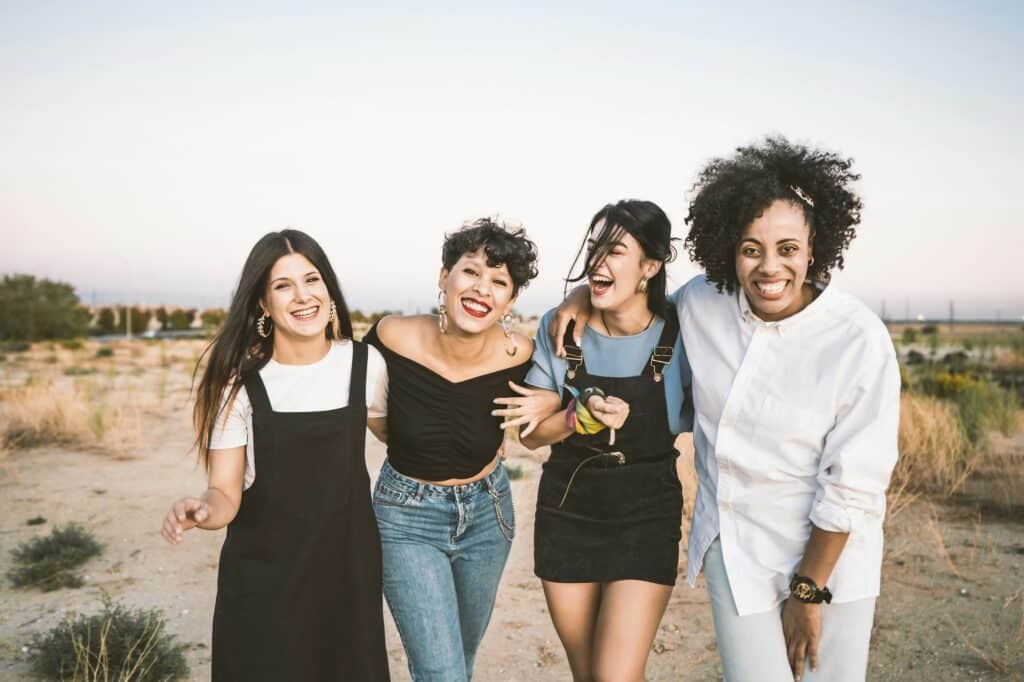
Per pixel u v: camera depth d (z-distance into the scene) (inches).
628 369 113.9
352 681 105.3
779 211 92.1
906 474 285.0
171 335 2266.2
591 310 116.3
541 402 113.4
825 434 93.6
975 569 195.9
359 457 107.3
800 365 94.3
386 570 113.0
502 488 121.0
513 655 160.4
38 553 205.5
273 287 103.6
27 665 151.0
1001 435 379.2
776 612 96.7
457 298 108.3
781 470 95.7
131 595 186.9
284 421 102.7
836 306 94.7
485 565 120.2
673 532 112.8
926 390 550.0
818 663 92.1
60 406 392.8
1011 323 4817.9
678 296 114.4
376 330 118.6
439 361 115.6
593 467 111.9
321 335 108.6
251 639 100.8
